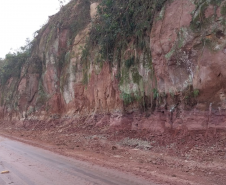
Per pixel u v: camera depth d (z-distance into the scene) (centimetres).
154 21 1159
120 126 1274
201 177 597
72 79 1922
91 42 1733
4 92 3328
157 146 955
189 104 963
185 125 951
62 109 2062
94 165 750
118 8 1429
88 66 1747
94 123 1524
